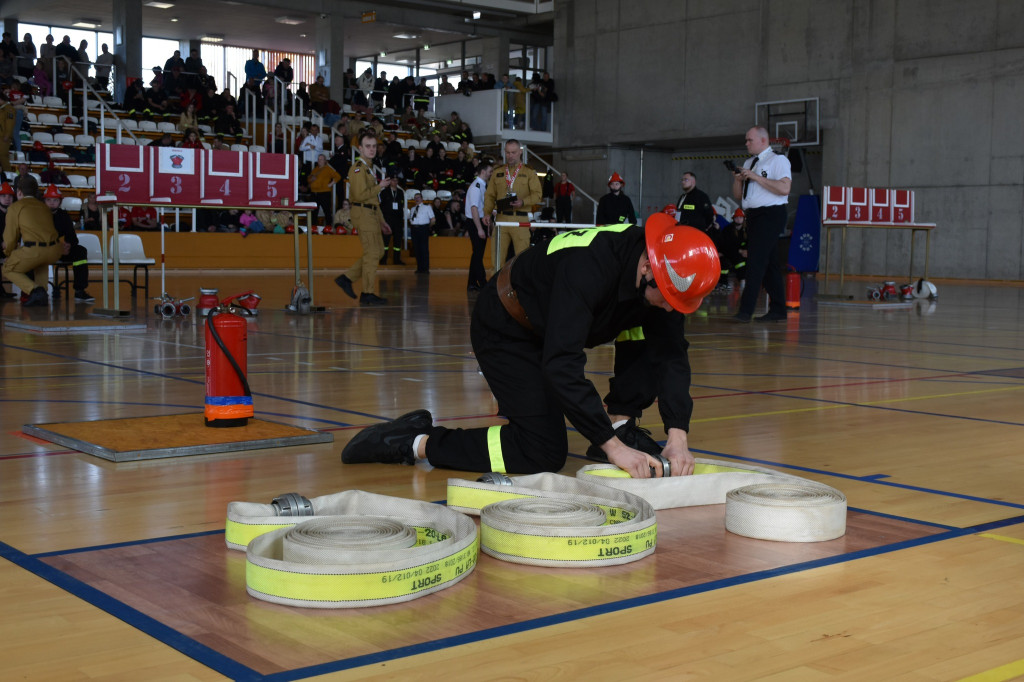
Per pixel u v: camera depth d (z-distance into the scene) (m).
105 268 10.62
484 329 3.50
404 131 28.92
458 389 5.75
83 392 5.53
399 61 39.66
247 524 2.64
